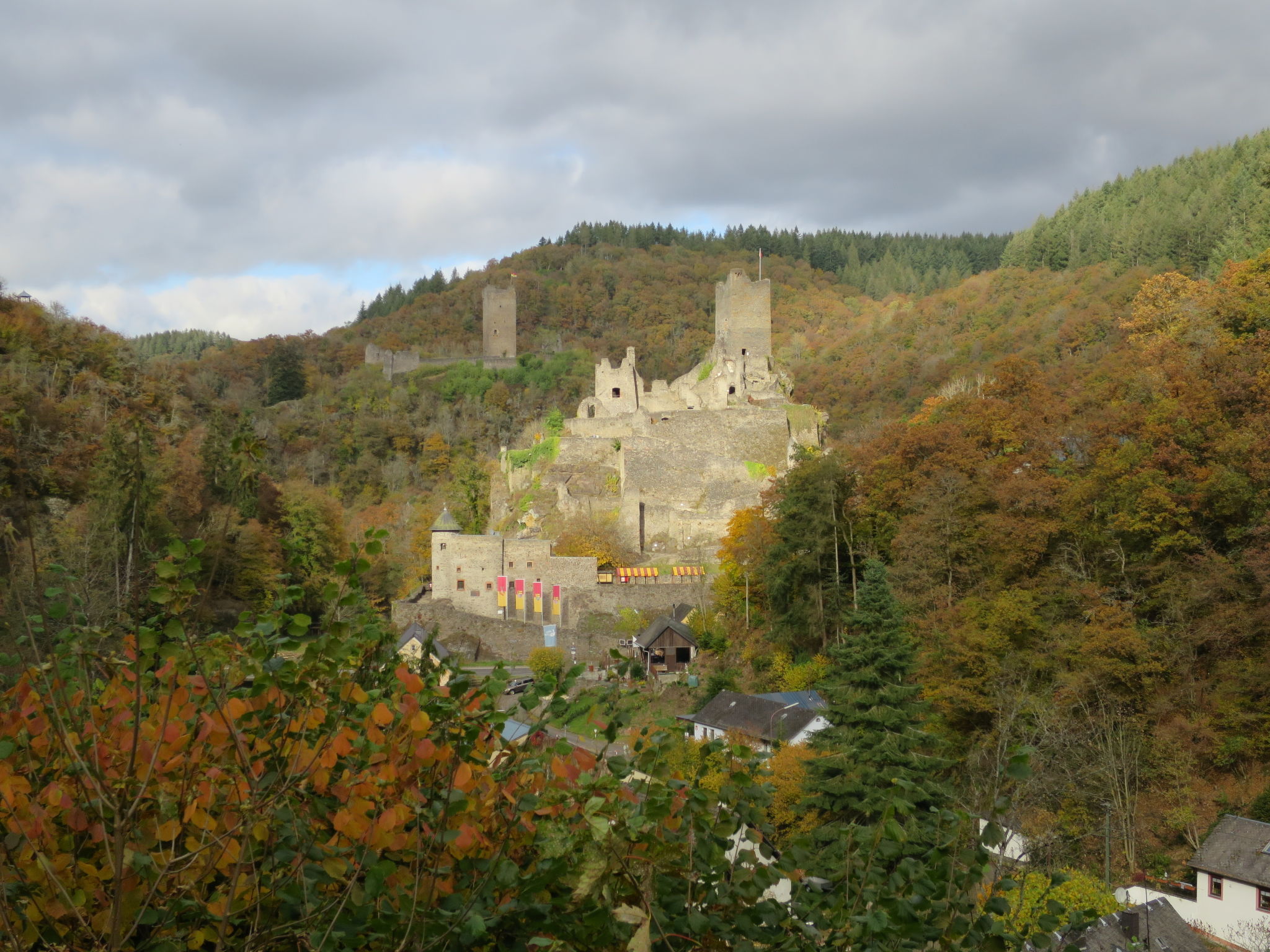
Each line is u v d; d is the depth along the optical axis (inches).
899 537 2199.8
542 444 4328.3
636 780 348.5
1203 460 1884.8
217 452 2630.4
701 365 4790.8
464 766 295.6
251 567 2532.0
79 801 277.9
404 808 279.9
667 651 2807.6
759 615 2755.9
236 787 285.9
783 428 4131.4
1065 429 2378.2
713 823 329.1
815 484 2491.4
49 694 286.5
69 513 1651.1
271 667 307.3
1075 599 1806.1
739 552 2878.9
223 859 269.1
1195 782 1530.5
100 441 1975.9
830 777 1326.3
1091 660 1647.4
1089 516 1988.2
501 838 322.3
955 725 1723.7
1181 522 1779.0
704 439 4104.3
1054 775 1423.5
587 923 291.4
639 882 310.2
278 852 272.8
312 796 289.4
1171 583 1742.1
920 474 2396.7
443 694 325.4
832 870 361.7
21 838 263.9
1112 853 1417.3
